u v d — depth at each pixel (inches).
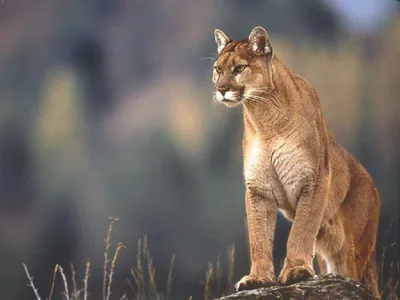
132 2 937.5
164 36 918.4
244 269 602.9
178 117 839.1
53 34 943.7
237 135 788.6
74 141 853.2
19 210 796.0
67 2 952.3
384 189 717.9
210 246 709.3
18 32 938.7
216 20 904.3
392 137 794.2
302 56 856.9
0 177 820.6
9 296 661.3
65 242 747.4
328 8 877.8
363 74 836.6
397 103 817.5
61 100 885.8
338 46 860.0
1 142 845.2
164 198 763.4
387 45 859.4
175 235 725.3
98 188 803.4
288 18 882.8
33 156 839.7
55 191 803.4
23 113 877.2
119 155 827.4
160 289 633.6
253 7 895.1
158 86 887.1
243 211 741.9
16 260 714.8
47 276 697.6
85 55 932.0
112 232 732.7
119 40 932.0
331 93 826.2
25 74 916.6
